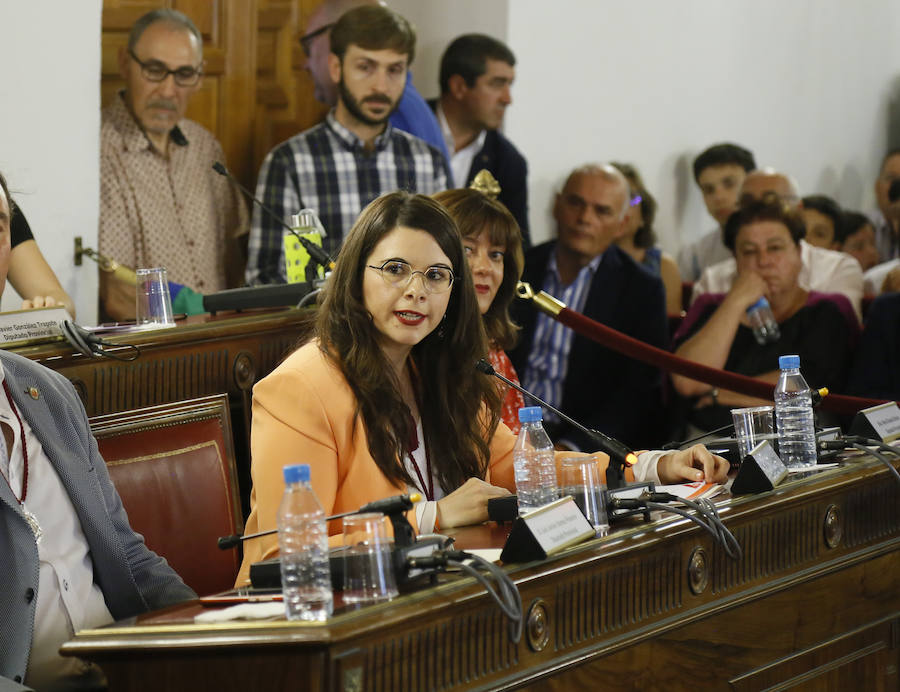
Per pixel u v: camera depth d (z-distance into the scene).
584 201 6.38
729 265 6.93
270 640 1.89
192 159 5.62
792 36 8.94
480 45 6.57
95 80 4.92
